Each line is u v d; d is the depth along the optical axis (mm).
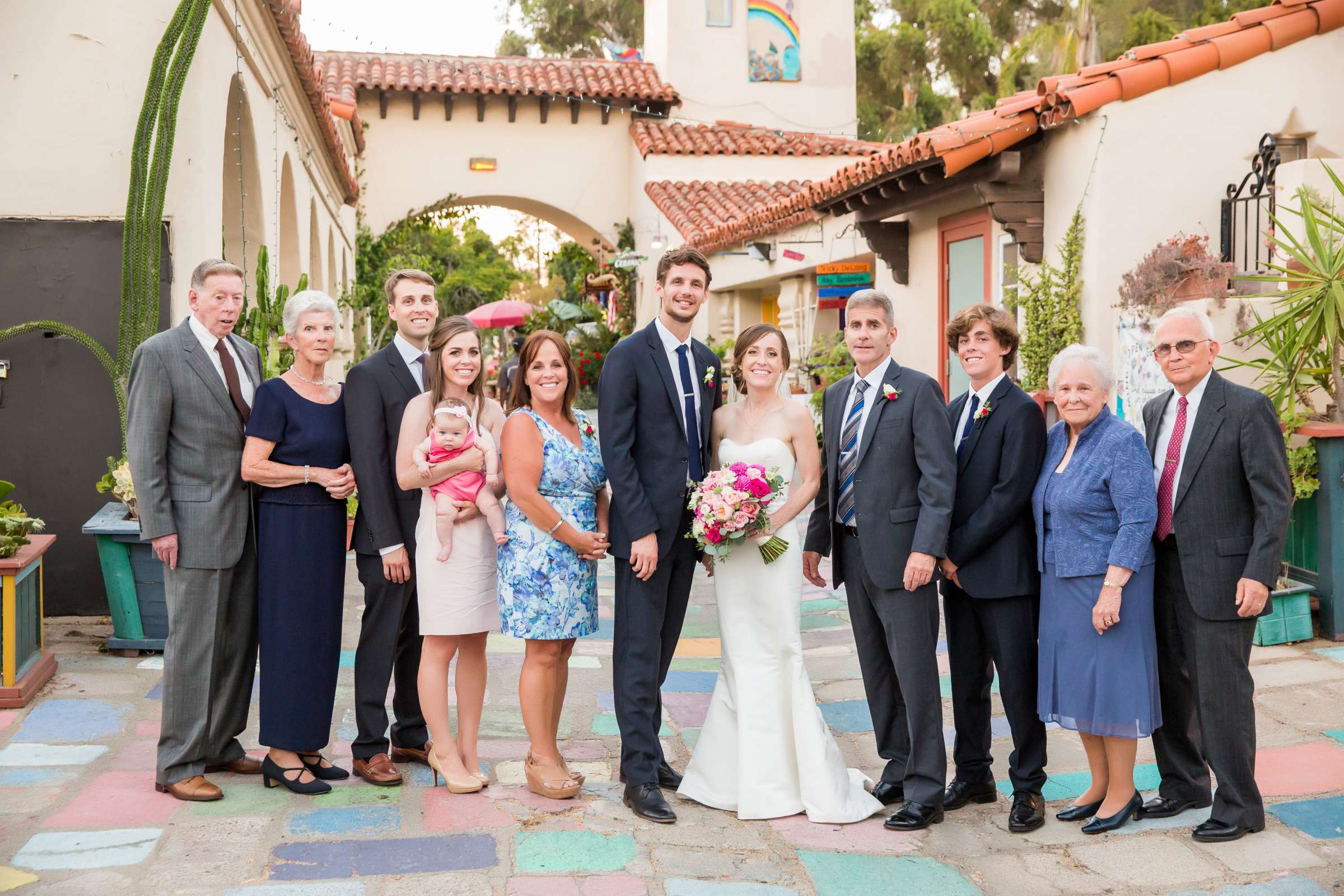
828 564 8727
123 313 6297
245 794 4195
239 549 4223
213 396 4164
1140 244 7277
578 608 4164
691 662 6258
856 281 11508
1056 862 3672
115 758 4520
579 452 4160
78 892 3338
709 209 16594
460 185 19688
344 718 5141
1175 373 3842
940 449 3969
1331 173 6035
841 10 19828
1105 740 3949
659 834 3875
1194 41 7414
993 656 4215
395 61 20078
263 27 8117
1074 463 3908
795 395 13141
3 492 5578
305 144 11438
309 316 4191
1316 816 3932
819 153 18500
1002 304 8609
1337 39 7438
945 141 7500
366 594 4332
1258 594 3637
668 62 19641
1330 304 5793
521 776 4445
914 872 3592
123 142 6648
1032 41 23094
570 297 24656
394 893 3369
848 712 5363
